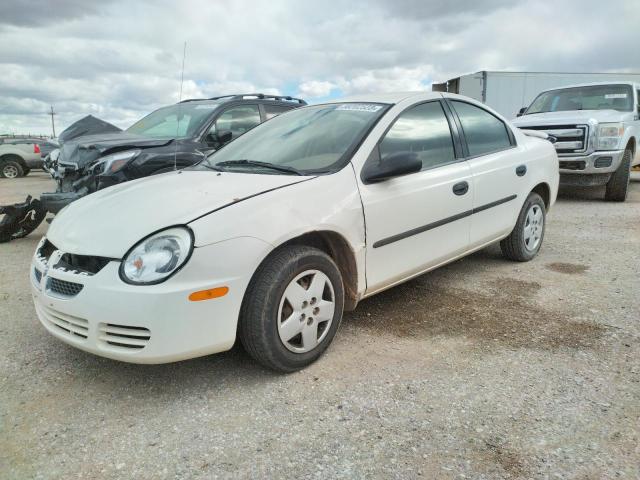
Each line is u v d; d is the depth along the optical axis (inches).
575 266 181.2
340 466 80.8
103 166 199.3
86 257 99.9
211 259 94.8
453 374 107.7
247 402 99.3
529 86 705.6
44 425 93.4
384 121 132.6
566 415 92.1
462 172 148.6
